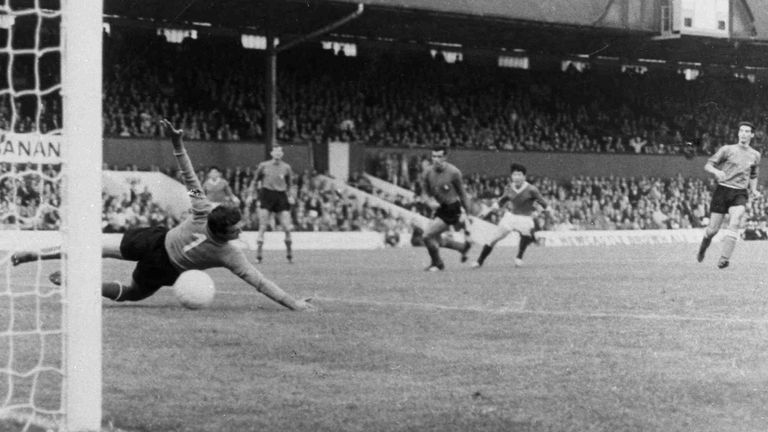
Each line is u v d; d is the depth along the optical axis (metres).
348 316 9.38
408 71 42.69
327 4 31.44
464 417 5.11
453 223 17.48
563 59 44.84
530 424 4.96
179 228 9.35
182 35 34.38
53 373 6.17
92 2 4.72
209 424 4.93
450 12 34.50
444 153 17.17
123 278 14.77
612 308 10.33
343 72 40.97
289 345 7.46
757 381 6.08
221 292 12.16
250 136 36.44
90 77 4.71
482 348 7.39
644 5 39.56
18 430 4.74
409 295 11.98
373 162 38.53
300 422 4.98
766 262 20.41
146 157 33.50
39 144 7.27
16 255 8.73
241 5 31.30
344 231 31.89
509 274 16.38
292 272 16.98
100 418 4.75
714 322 9.05
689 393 5.71
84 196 4.68
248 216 30.39
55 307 9.86
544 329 8.51
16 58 31.14
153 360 6.77
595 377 6.21
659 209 42.78
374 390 5.80
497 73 45.22
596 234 37.00
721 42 41.78
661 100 48.91
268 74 33.34
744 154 16.95
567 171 43.34
